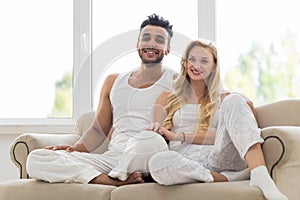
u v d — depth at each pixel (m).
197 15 3.55
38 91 3.82
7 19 3.84
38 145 2.58
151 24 2.33
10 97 3.84
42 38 3.83
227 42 3.59
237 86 3.57
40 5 3.83
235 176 2.28
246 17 3.58
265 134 2.17
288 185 2.19
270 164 2.14
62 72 3.81
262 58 3.55
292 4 3.54
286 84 3.52
